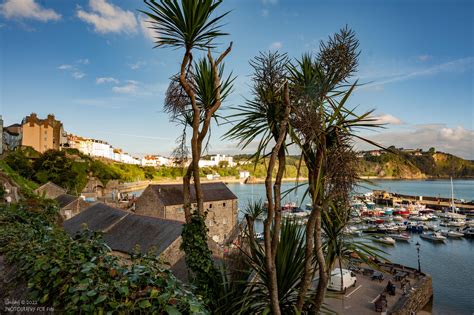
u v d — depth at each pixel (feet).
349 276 72.84
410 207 244.83
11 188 75.72
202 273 14.84
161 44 14.47
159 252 54.95
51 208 37.14
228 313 14.35
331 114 12.50
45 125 291.79
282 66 13.30
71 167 239.09
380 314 58.95
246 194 305.12
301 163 13.76
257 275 15.17
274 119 13.05
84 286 10.19
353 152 11.80
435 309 76.74
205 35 14.26
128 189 344.49
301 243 14.74
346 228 13.53
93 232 14.71
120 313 9.46
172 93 15.35
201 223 15.17
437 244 141.49
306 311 13.97
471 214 222.07
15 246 17.95
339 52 11.91
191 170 15.64
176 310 9.35
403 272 83.25
